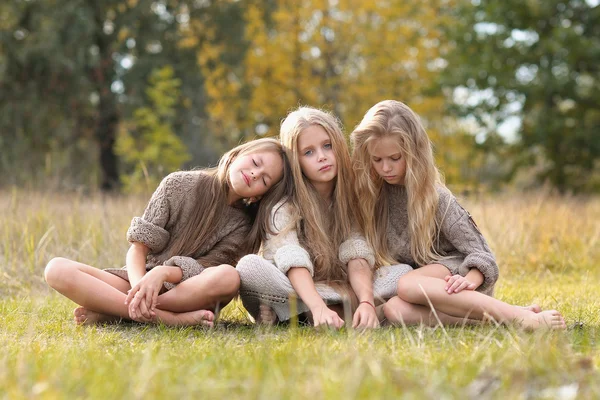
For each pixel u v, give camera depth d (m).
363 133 4.12
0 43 22.55
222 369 2.36
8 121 23.19
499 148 27.23
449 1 27.33
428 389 1.95
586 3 25.88
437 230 4.12
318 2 26.17
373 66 26.44
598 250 8.13
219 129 28.78
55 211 7.61
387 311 3.81
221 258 4.26
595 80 25.83
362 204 4.22
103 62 24.17
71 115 24.70
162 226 4.23
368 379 2.00
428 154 4.10
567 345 2.72
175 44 24.59
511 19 25.91
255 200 4.32
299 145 4.13
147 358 2.26
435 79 25.91
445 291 3.66
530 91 24.94
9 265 6.26
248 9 26.02
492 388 2.04
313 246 4.08
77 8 22.05
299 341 2.96
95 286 3.93
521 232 7.90
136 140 24.03
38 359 2.54
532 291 5.60
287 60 26.69
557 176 26.86
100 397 1.86
